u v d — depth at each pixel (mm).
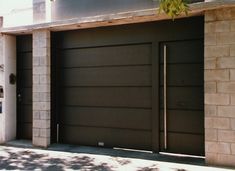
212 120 5113
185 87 5777
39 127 6691
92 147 6559
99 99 6551
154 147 5980
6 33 7133
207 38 5148
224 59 5031
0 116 7160
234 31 4961
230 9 4988
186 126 5762
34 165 5375
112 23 6184
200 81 5648
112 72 6430
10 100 7262
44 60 6648
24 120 7359
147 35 6074
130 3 5898
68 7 6492
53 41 6867
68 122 6867
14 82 7352
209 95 5133
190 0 5410
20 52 7387
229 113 4996
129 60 6266
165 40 5910
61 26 6426
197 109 5672
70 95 6848
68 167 5230
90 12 6273
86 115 6684
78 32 6738
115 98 6398
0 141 7113
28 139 7316
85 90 6695
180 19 5793
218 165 5090
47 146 6629
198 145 5664
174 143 5863
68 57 6867
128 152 6102
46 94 6625
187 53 5766
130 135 6254
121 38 6316
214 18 5098
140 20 5945
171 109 5883
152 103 6004
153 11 5461
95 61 6594
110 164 5363
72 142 6832
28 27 6703
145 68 6117
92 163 5441
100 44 6523
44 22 6699
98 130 6566
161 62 5973
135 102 6203
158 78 5961
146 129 6098
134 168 5125
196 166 5156
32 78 7059
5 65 7152
